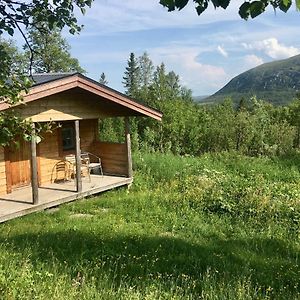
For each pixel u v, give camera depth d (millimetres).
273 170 15422
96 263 6004
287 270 6078
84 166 13477
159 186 13477
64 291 4684
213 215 9445
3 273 5008
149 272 5770
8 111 4695
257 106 35062
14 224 9031
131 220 9305
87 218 9547
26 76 4566
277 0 2469
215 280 5344
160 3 2592
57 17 5031
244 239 7742
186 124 31391
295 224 8625
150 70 80688
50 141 13375
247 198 10188
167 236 7887
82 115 11961
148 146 28141
